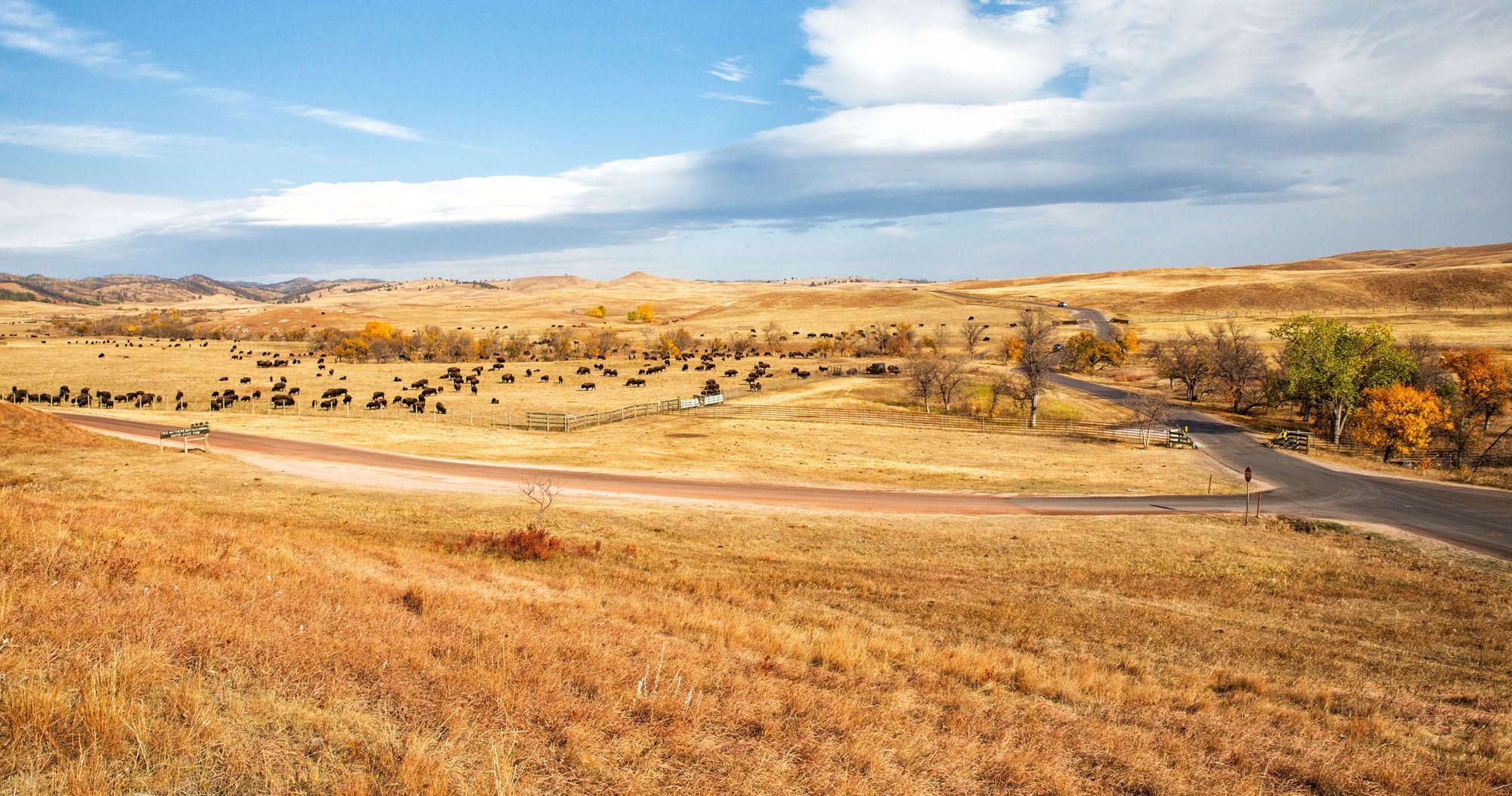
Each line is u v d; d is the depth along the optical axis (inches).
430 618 455.8
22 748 235.3
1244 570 1001.5
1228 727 437.4
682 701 360.5
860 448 2003.0
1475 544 1160.8
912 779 312.5
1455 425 2561.5
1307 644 698.2
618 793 268.1
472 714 311.6
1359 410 2405.3
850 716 374.3
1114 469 1838.1
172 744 250.8
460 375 3472.0
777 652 511.2
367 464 1491.1
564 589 651.5
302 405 2647.6
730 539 1031.0
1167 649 653.9
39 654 294.4
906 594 797.2
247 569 510.3
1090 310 7332.7
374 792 246.8
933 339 5251.0
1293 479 1737.2
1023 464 1881.2
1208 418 2992.1
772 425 2282.2
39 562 425.1
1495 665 658.8
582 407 2645.2
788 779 297.0
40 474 1108.5
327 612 426.0
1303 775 376.2
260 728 276.4
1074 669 553.3
